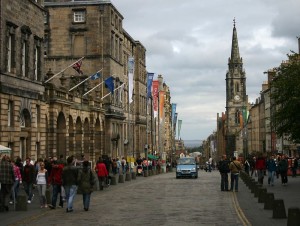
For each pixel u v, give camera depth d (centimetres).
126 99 8181
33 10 4169
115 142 7250
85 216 2042
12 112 3706
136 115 9244
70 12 6931
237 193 3231
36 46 4275
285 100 4228
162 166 8650
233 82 18775
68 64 6881
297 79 4147
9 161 2245
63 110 4819
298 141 4347
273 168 3744
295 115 4109
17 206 2255
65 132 4903
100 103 6353
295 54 4322
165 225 1762
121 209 2302
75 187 2227
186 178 5478
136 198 2898
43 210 2273
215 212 2164
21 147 3934
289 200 2650
